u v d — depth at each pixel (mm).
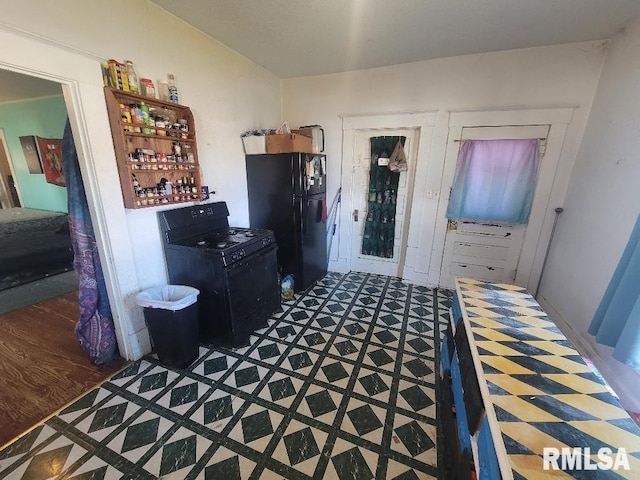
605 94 2254
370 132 3312
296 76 3359
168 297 2098
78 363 1964
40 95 3830
